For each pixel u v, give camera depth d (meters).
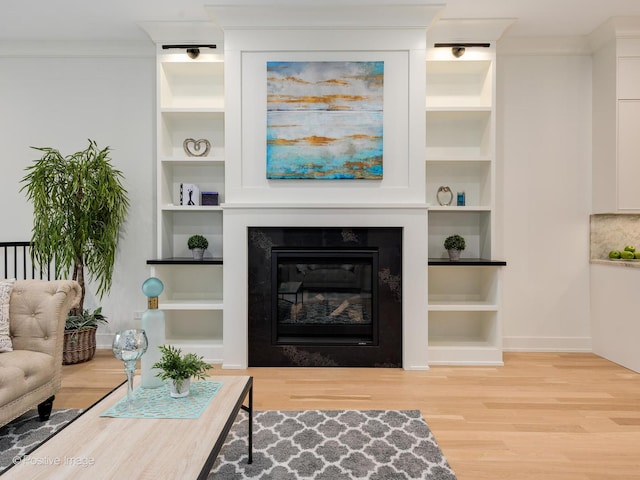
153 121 3.94
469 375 3.23
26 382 2.18
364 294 3.49
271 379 3.13
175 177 3.96
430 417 2.49
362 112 3.40
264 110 3.43
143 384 1.85
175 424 1.49
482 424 2.40
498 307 3.47
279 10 3.29
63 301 2.48
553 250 3.92
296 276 3.50
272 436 2.24
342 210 3.38
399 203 3.38
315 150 3.41
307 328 3.47
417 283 3.37
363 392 2.88
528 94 3.90
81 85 3.94
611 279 3.61
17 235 3.95
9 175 3.94
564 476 1.89
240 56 3.40
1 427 2.18
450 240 3.74
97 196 3.40
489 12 3.36
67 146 3.95
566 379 3.14
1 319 2.34
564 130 3.89
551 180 3.90
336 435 2.26
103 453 1.29
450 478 1.87
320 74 3.40
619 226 3.81
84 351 3.46
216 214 3.95
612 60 3.59
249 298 3.42
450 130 3.92
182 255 3.96
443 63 3.66
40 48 3.88
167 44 3.61
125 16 3.44
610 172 3.63
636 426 2.38
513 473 1.91
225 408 1.63
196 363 1.77
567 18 3.46
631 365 3.37
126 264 3.95
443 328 3.93
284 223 3.39
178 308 3.50
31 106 3.94
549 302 3.92
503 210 3.92
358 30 3.38
